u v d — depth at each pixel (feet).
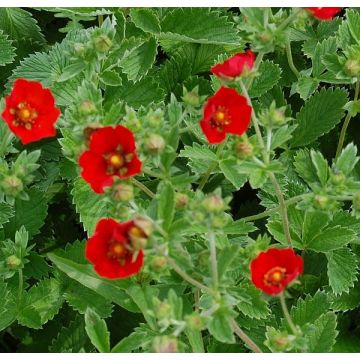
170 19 1.95
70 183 1.82
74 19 1.93
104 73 1.69
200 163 1.80
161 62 2.12
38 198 1.77
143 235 1.27
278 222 1.76
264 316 1.63
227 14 2.05
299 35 2.03
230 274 1.68
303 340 1.44
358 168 1.95
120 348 1.49
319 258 1.86
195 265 1.49
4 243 1.67
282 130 1.53
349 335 1.84
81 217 1.69
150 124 1.44
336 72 1.71
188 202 1.44
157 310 1.34
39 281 1.81
